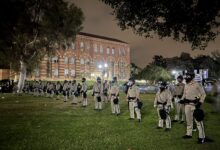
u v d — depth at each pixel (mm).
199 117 9312
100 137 10273
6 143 9328
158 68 56312
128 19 11570
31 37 40781
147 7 10805
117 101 17188
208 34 11258
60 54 67312
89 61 75250
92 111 19266
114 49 83125
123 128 12211
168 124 11672
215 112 17250
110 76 80500
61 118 15516
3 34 20188
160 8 10711
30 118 15547
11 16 18594
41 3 40875
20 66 44438
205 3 9938
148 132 11266
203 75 32469
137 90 14531
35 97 35219
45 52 46688
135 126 12742
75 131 11492
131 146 8883
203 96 9781
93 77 75250
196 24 10664
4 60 36562
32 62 45469
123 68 85312
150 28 11711
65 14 44438
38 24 40938
